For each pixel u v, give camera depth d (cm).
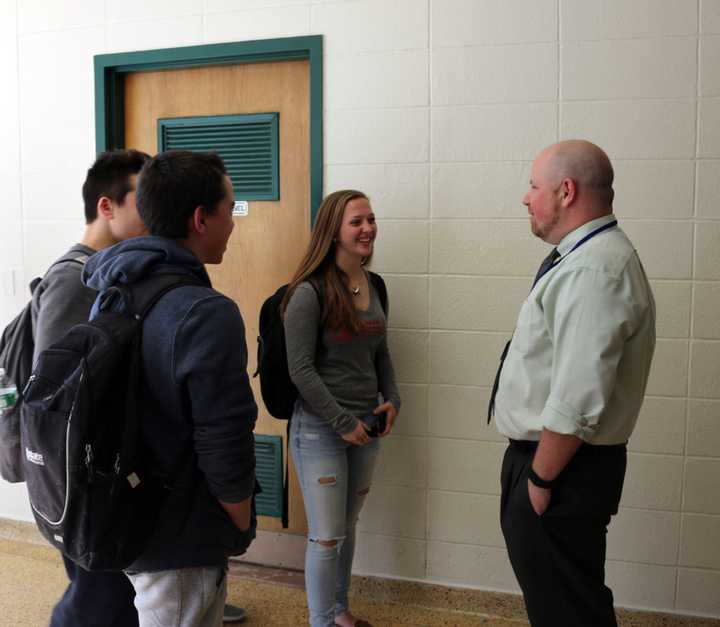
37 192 298
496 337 247
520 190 241
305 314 210
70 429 121
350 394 218
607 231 163
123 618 168
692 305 231
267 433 281
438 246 249
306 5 256
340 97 255
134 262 131
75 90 288
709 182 227
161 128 283
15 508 308
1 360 176
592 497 160
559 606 165
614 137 233
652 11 228
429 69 246
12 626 239
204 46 268
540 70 237
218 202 139
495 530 252
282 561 281
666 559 238
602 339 150
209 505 132
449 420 253
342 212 215
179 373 125
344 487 219
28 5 292
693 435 234
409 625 247
